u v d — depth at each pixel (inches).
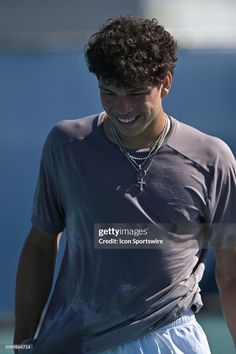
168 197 347.9
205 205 351.9
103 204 349.7
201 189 350.0
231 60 831.7
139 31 331.6
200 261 369.4
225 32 848.9
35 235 384.5
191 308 369.7
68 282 368.8
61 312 367.9
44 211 376.2
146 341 358.9
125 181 348.5
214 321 801.6
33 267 385.7
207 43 840.9
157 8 1075.3
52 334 366.9
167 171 348.2
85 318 359.6
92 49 331.0
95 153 350.6
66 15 1047.0
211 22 1079.0
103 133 352.2
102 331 361.1
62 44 822.5
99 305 357.4
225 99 832.3
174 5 1077.1
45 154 364.2
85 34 827.4
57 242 388.2
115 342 360.2
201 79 830.5
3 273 820.0
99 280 355.9
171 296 355.9
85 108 822.5
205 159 350.0
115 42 326.6
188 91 829.8
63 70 821.2
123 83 322.7
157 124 347.3
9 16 1041.5
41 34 830.5
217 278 374.6
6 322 815.7
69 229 362.3
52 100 820.6
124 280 353.1
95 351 363.3
